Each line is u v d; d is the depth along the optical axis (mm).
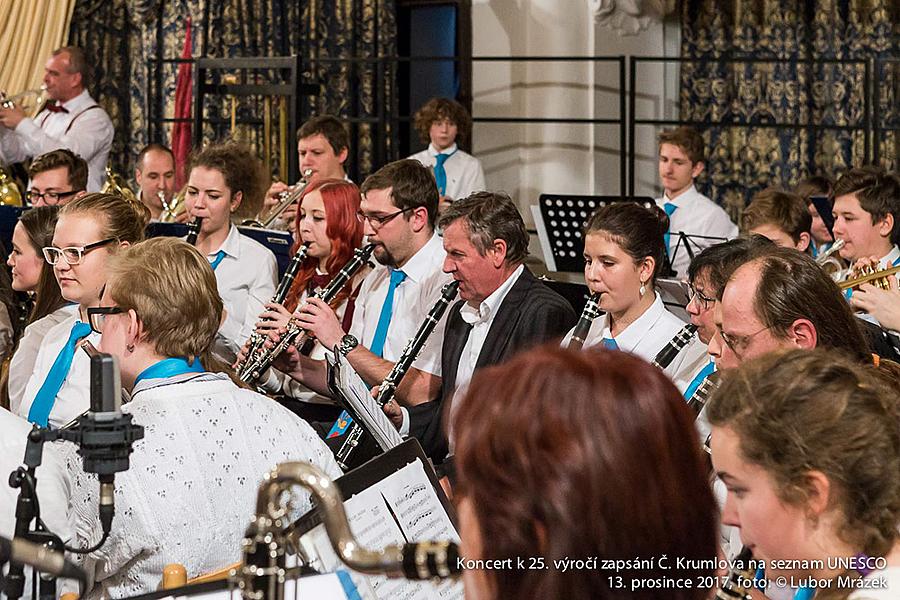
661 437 1405
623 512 1379
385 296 5395
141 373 3076
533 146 10891
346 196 5691
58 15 11172
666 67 11031
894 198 5711
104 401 2348
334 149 8031
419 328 4832
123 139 11586
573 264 7570
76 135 9438
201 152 6203
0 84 11156
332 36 11172
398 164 5336
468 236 4645
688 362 4270
